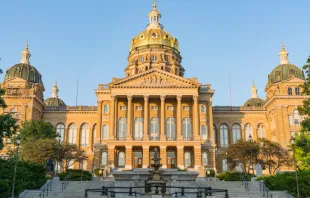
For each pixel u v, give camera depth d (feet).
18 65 296.92
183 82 256.73
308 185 120.57
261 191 126.82
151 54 329.52
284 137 264.72
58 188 135.23
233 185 141.90
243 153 211.61
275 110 273.75
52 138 226.58
